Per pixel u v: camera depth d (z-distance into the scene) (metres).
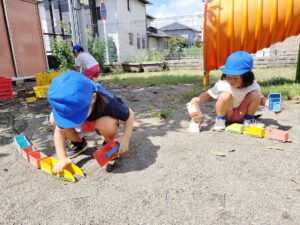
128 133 2.37
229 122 3.32
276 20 4.86
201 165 2.29
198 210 1.71
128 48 18.48
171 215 1.68
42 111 4.67
